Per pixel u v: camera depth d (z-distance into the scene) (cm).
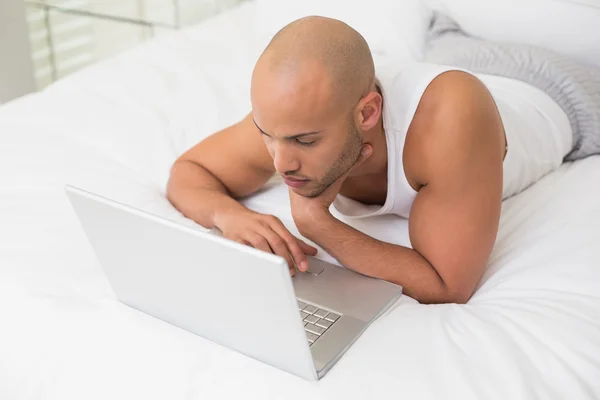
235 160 121
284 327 79
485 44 148
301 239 113
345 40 90
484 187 100
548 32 148
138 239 85
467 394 78
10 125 140
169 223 80
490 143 101
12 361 91
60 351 89
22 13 222
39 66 248
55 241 107
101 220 88
